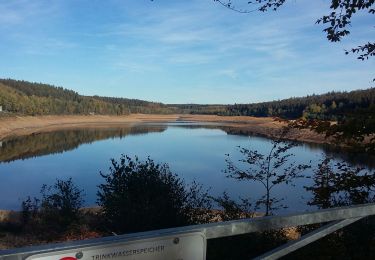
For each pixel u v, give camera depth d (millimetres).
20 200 26172
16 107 152500
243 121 175375
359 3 5379
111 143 71750
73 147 65062
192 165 37781
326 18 5688
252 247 5703
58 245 1431
